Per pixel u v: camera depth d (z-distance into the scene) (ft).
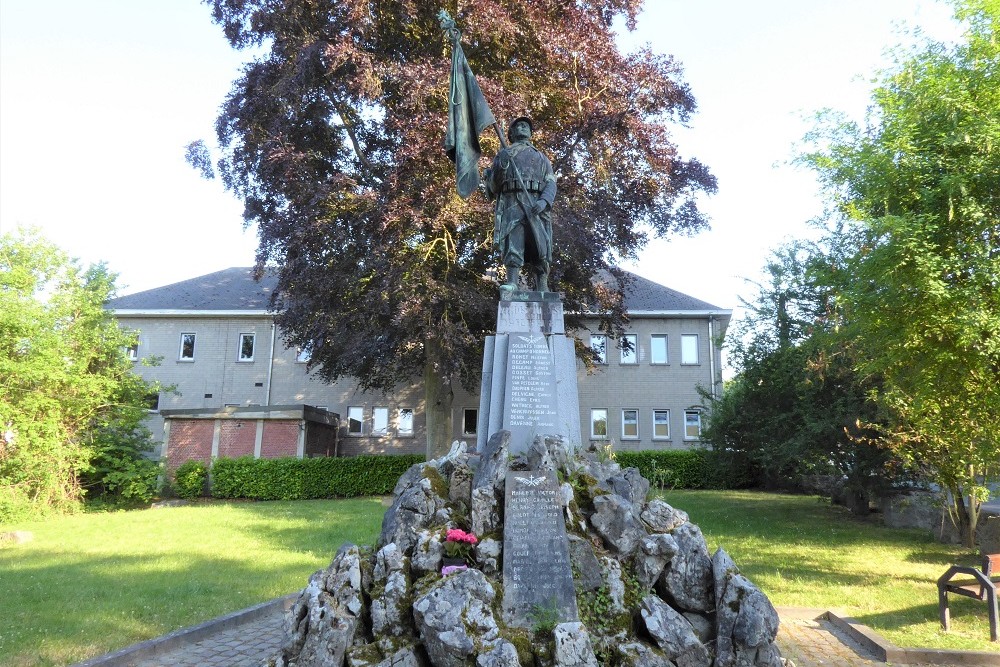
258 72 63.87
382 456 87.61
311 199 56.90
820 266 38.24
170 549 45.11
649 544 20.90
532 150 29.89
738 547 45.80
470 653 17.70
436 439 70.03
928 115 31.78
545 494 21.40
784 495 79.10
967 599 31.45
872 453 52.75
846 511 63.31
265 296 113.60
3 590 32.14
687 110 64.80
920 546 45.98
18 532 51.03
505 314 27.89
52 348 65.67
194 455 91.25
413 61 59.21
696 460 91.71
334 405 106.63
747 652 18.85
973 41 30.73
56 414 67.05
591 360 73.56
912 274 30.19
